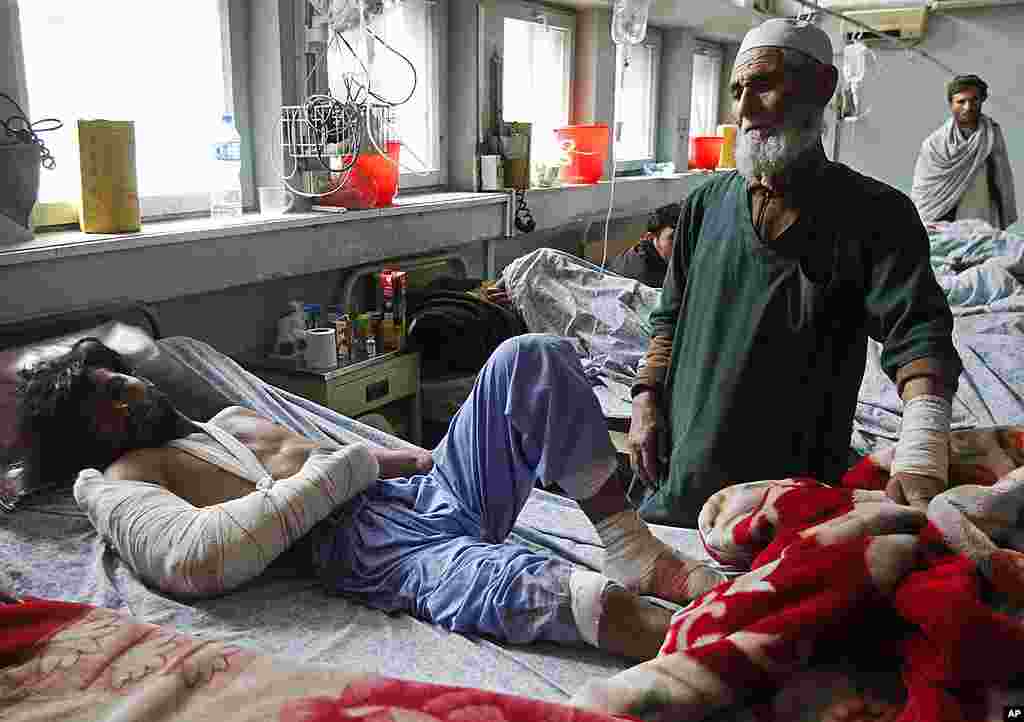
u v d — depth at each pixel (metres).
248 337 2.92
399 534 1.64
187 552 1.54
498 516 1.65
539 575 1.44
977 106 4.88
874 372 2.87
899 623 1.06
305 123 2.93
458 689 1.10
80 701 1.13
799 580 1.08
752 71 1.54
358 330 2.99
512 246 4.31
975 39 5.89
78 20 2.45
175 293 2.43
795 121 1.53
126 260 2.28
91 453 1.84
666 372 1.85
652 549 1.49
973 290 3.65
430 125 3.91
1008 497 1.11
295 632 1.48
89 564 1.67
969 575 1.03
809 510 1.34
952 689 0.96
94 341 1.95
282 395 2.31
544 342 1.55
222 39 2.86
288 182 2.99
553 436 1.49
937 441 1.36
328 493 1.66
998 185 5.04
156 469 1.79
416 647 1.44
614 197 4.89
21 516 1.82
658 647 1.35
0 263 1.97
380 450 1.98
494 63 4.02
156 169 2.73
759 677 1.01
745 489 1.47
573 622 1.40
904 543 1.08
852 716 1.00
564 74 4.79
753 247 1.62
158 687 1.12
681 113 5.82
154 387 1.87
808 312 1.58
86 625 1.27
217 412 2.15
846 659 1.06
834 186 1.57
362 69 3.13
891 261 1.50
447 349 3.19
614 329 3.25
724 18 5.25
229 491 1.80
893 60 6.06
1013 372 2.83
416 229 3.39
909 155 6.19
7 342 2.12
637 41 3.06
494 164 3.92
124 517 1.62
